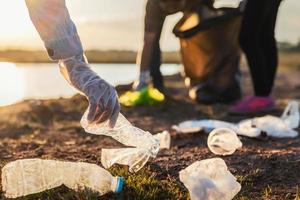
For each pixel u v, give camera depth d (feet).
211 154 4.20
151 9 6.26
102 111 2.80
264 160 3.98
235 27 7.32
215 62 7.53
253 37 6.16
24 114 7.04
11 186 3.18
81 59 2.91
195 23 7.39
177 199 3.27
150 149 3.46
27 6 2.80
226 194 3.08
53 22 2.78
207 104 7.59
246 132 4.94
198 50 7.52
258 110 6.58
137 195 3.26
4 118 6.89
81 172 3.24
